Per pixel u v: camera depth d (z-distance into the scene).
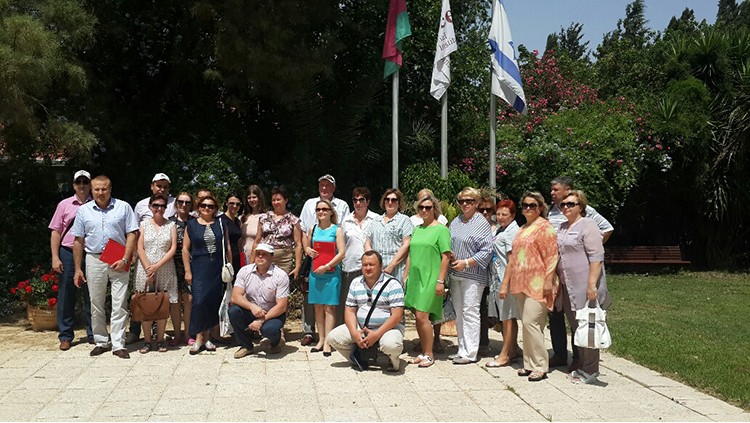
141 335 8.22
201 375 6.50
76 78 10.07
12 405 5.54
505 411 5.45
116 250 7.16
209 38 11.80
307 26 12.42
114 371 6.64
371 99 13.69
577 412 5.42
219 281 7.56
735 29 17.62
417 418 5.27
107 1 11.70
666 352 7.52
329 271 7.44
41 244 11.36
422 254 6.94
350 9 13.90
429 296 6.87
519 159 14.57
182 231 7.66
